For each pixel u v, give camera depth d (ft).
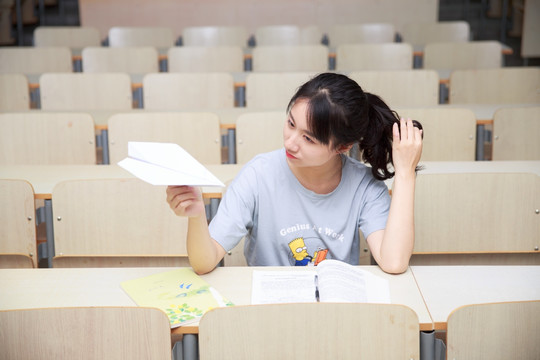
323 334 3.77
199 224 4.66
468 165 8.07
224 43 17.48
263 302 4.46
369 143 5.00
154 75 11.76
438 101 12.82
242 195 5.23
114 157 9.27
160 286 4.72
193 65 14.67
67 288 4.73
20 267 6.58
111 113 10.77
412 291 4.63
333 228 5.28
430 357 4.25
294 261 5.37
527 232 6.35
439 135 9.32
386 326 3.77
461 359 3.97
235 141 9.90
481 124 9.70
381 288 4.66
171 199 4.43
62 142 9.27
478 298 4.54
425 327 4.20
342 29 17.53
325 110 4.43
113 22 21.33
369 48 14.65
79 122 9.23
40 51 14.92
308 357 3.80
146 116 9.21
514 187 6.29
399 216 4.93
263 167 5.30
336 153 4.74
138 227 6.33
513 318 3.91
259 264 5.47
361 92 4.64
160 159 4.21
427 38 17.63
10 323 3.77
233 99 11.93
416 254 6.64
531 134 9.39
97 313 3.80
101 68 14.62
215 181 4.13
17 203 6.38
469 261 6.66
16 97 12.08
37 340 3.81
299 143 4.59
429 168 7.92
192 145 9.34
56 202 6.27
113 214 6.31
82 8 21.18
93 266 6.55
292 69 14.58
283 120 9.18
